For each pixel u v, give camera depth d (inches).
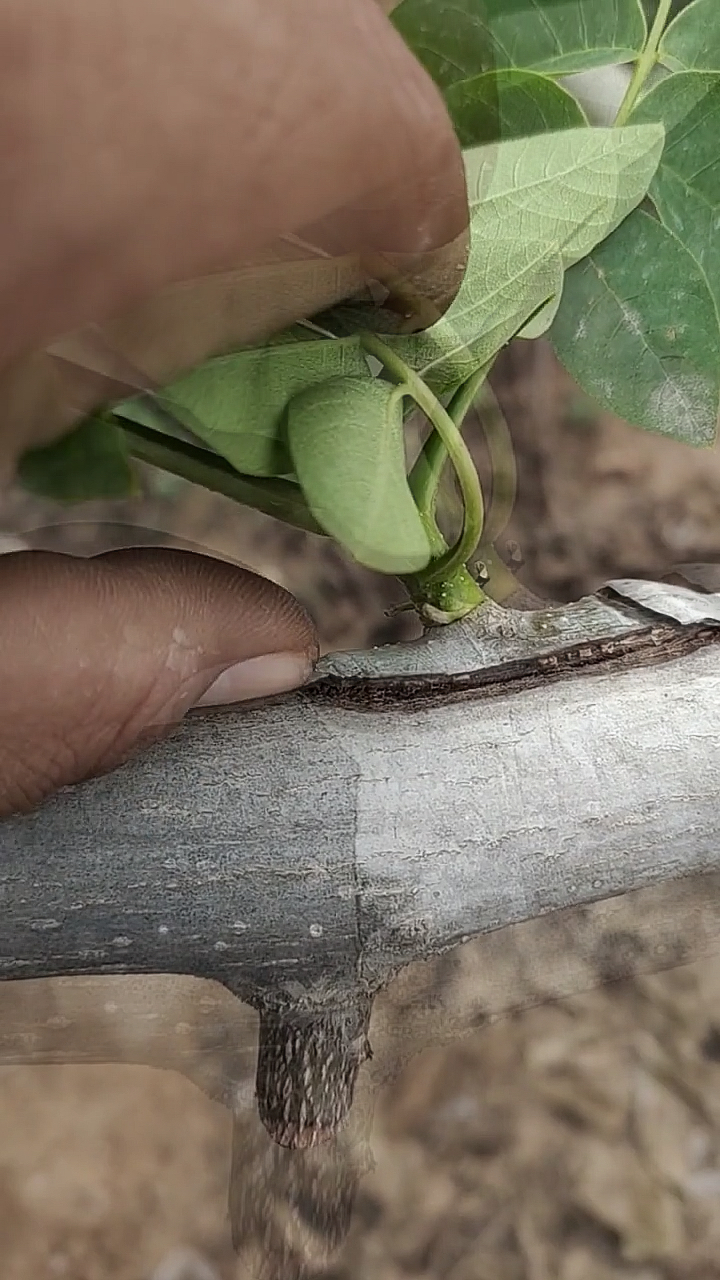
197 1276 15.4
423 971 7.5
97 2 5.0
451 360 6.5
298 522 7.0
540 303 6.5
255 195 5.3
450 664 6.9
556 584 11.2
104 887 6.5
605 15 6.4
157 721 6.6
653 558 11.3
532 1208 15.2
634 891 6.9
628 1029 15.3
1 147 5.1
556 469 11.1
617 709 6.7
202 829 6.5
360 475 6.3
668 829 6.6
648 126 6.4
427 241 5.8
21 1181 15.9
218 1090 8.0
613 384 6.8
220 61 5.1
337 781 6.6
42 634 6.4
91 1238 15.7
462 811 6.6
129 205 5.2
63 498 6.8
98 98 5.0
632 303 6.7
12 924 6.4
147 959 6.6
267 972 6.8
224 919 6.5
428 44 6.2
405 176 5.5
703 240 6.6
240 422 6.3
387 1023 7.7
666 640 6.9
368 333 6.3
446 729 6.7
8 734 6.3
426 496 6.8
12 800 6.4
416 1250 15.1
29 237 5.2
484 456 8.4
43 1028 7.6
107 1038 7.7
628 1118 15.3
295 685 6.8
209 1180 15.7
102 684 6.4
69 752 6.4
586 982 7.6
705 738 6.6
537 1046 15.4
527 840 6.6
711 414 6.8
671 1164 15.1
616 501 11.3
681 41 6.4
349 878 6.5
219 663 6.7
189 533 8.6
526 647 6.9
